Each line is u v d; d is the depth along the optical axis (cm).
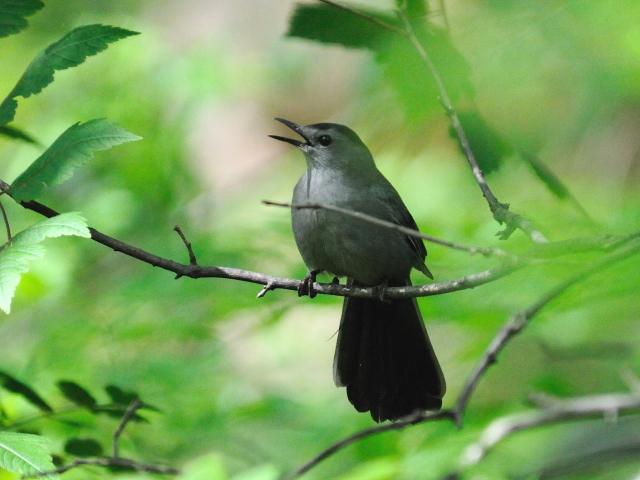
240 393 1146
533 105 833
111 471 790
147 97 1473
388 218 941
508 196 1175
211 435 1052
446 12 735
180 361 1122
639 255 730
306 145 980
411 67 699
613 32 731
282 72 1582
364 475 902
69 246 1347
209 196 1497
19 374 1026
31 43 1536
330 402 1180
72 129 613
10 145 1448
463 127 752
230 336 1300
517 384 1216
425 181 1312
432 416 800
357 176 953
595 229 834
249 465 1055
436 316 1024
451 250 1089
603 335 1112
